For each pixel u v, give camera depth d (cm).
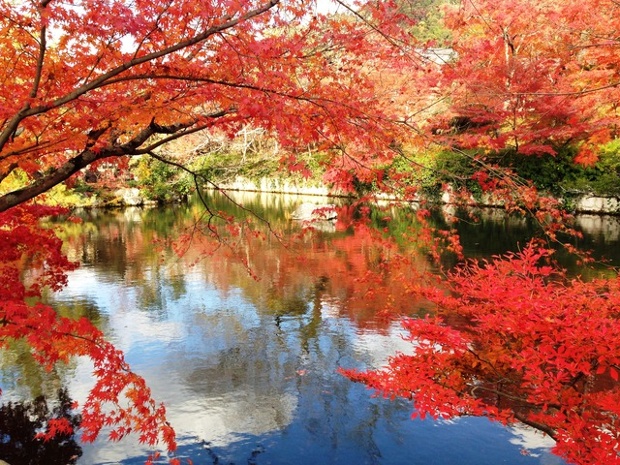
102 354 352
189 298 1066
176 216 2316
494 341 410
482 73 1117
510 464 488
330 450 521
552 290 419
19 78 380
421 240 683
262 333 860
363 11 362
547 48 1319
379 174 496
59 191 2422
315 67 391
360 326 878
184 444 538
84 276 1261
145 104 337
